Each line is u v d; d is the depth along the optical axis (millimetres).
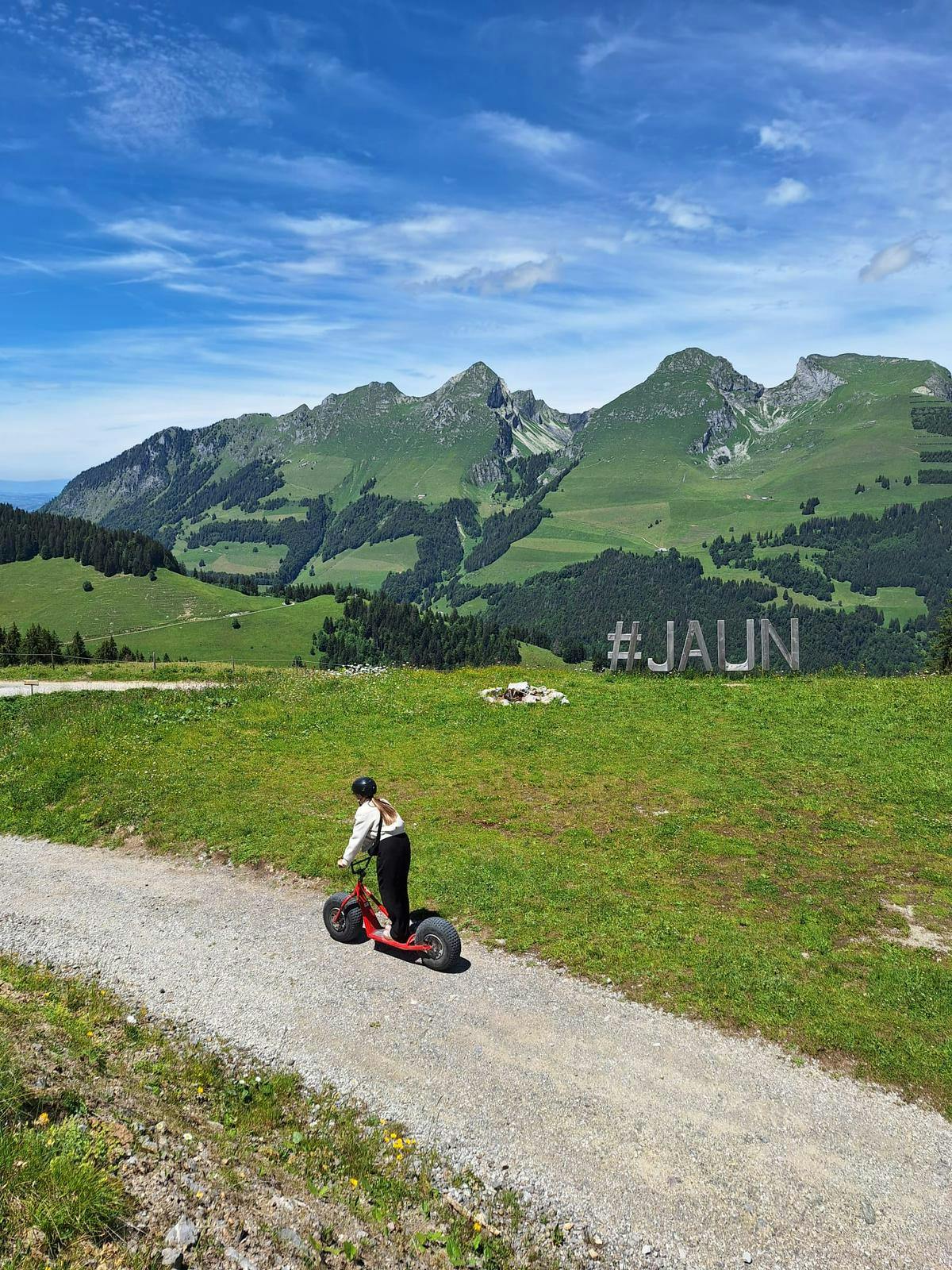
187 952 13078
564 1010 11195
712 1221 7617
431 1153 8422
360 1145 8469
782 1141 8711
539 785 21078
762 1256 7234
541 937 13273
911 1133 8867
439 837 17609
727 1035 10641
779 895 14656
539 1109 9148
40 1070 8281
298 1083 9617
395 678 36062
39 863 17609
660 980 11875
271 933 13734
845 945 12867
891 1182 8148
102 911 14805
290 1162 8117
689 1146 8586
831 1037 10461
